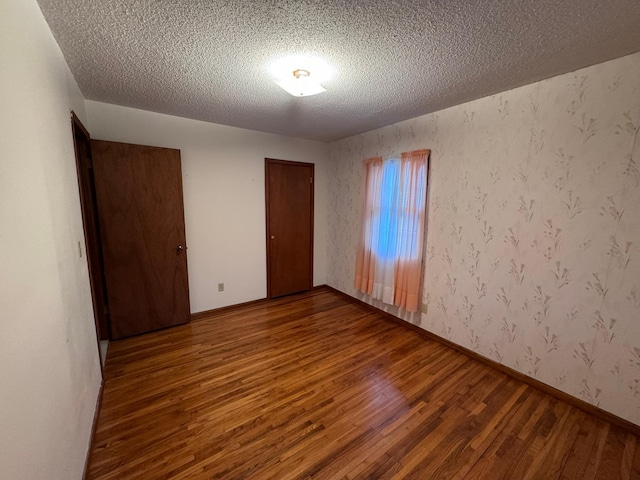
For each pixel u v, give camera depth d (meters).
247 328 2.98
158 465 1.41
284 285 3.97
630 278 1.63
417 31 1.40
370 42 1.50
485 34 1.42
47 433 0.97
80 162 2.40
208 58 1.69
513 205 2.12
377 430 1.65
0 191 0.76
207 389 2.00
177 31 1.42
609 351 1.73
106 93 2.25
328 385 2.06
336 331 2.94
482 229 2.33
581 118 1.76
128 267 2.69
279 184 3.73
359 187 3.63
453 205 2.52
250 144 3.41
